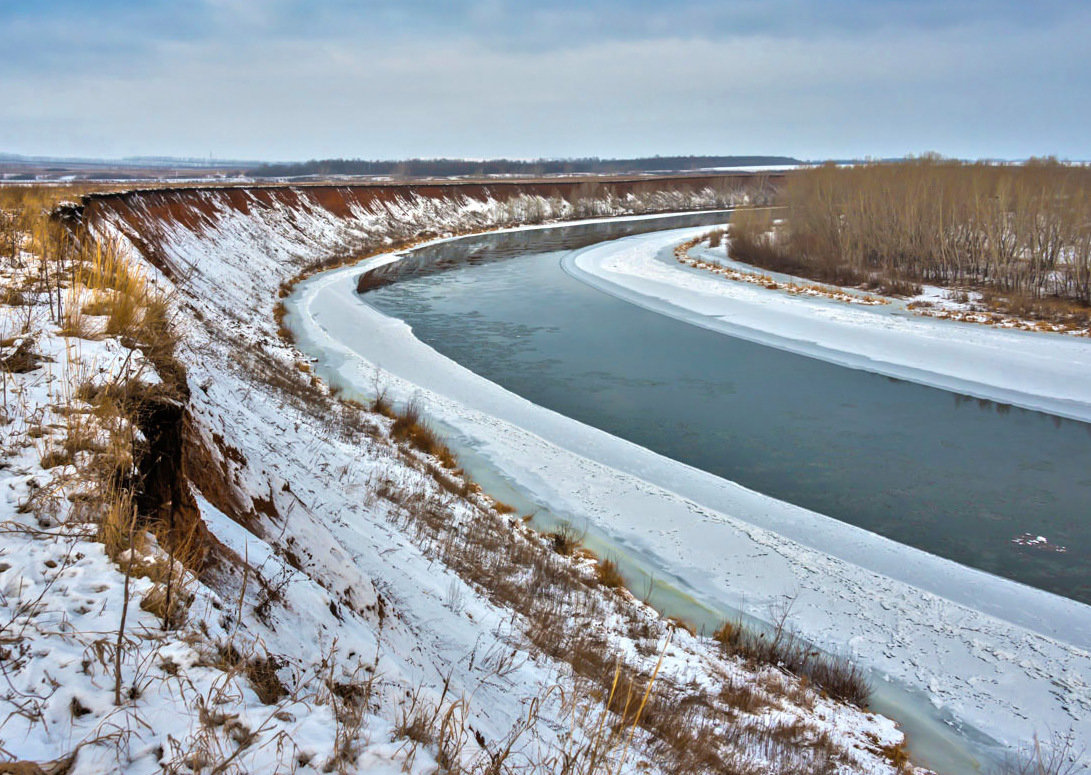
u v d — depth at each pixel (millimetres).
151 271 20156
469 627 7824
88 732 2605
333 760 2900
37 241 11438
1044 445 20422
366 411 19250
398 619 6773
